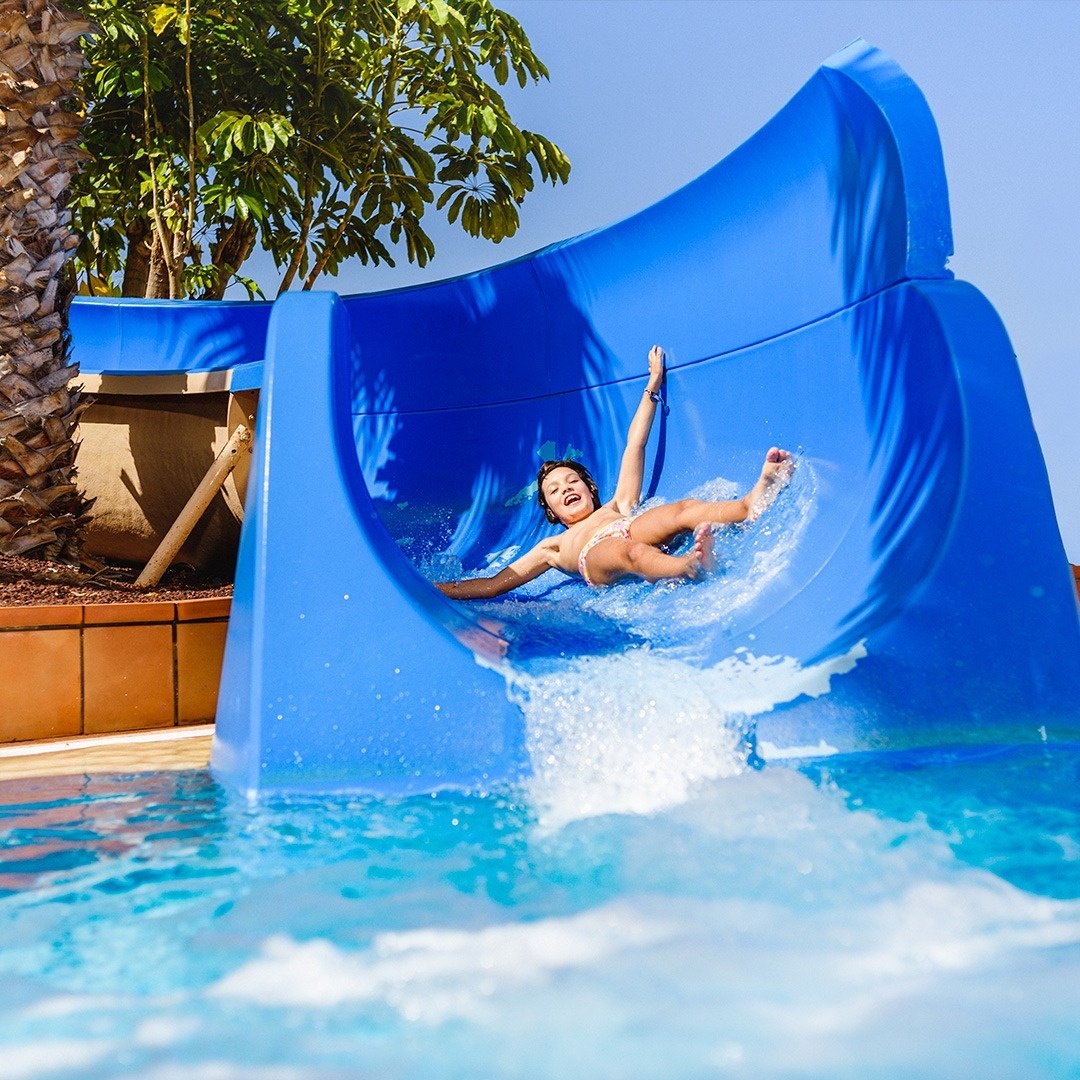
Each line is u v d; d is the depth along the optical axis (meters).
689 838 1.79
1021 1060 1.02
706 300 4.27
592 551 3.96
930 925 1.38
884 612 2.49
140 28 8.61
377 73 9.69
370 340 5.98
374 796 2.25
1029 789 2.00
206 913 1.51
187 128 9.71
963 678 2.43
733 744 2.23
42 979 1.28
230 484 5.83
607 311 4.85
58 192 4.98
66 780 2.66
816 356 3.56
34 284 4.88
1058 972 1.23
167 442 6.41
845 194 3.36
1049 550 2.56
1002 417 2.69
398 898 1.56
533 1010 1.16
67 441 5.01
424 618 2.53
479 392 5.62
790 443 3.71
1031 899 1.46
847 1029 1.10
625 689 2.39
